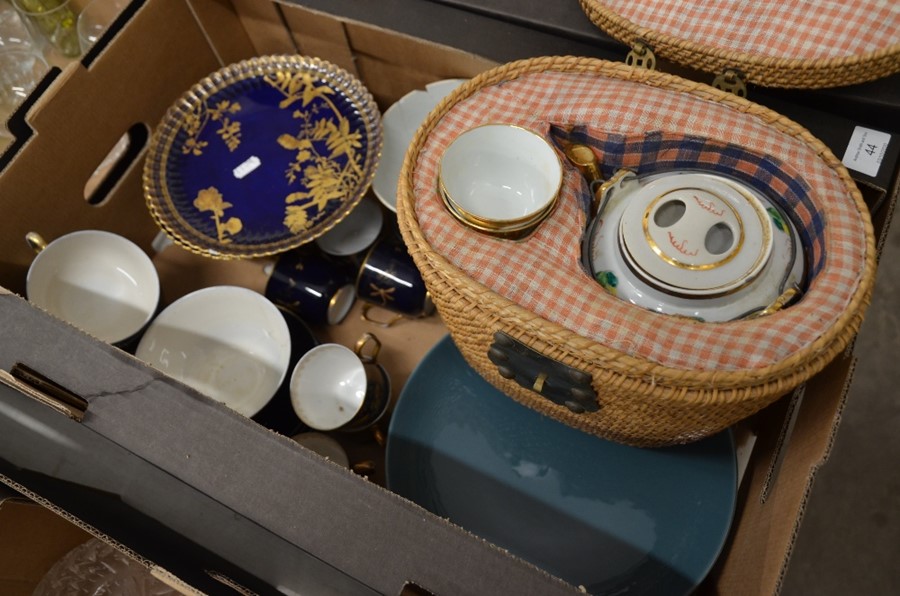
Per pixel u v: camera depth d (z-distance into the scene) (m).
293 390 0.84
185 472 0.55
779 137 0.62
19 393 0.65
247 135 0.95
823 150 0.60
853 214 0.58
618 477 0.77
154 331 0.85
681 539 0.73
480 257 0.60
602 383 0.57
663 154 0.65
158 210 0.89
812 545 1.15
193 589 0.56
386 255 0.87
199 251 0.87
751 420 0.83
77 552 0.83
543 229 0.62
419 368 0.83
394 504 0.52
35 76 1.05
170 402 0.57
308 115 0.95
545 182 0.64
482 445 0.80
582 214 0.63
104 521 0.59
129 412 0.57
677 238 0.56
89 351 0.59
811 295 0.55
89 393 0.58
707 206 0.57
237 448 0.55
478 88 0.69
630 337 0.55
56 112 0.82
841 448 1.20
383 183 0.95
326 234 0.94
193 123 0.95
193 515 0.60
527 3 0.81
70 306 0.88
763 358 0.53
